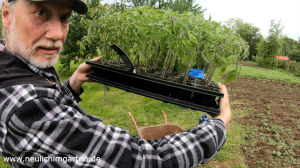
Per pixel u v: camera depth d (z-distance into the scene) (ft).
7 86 2.18
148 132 9.84
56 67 35.45
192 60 5.66
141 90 5.10
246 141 13.07
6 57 2.50
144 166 2.37
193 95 4.58
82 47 7.84
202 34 5.82
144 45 7.02
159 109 17.03
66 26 2.85
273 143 12.84
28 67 2.66
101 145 2.22
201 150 2.63
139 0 33.01
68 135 2.10
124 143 2.36
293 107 21.49
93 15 17.65
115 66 6.29
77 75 5.10
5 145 2.19
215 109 3.97
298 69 60.23
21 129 2.05
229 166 10.35
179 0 32.40
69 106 2.42
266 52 73.72
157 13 5.98
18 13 2.40
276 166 10.57
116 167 2.23
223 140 2.97
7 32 2.63
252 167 10.43
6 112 2.07
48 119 2.11
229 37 5.52
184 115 16.12
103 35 7.46
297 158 11.30
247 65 75.00
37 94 2.18
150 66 7.41
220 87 4.47
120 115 15.37
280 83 38.86
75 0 2.99
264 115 18.28
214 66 5.53
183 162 2.48
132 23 6.23
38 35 2.47
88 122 2.28
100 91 22.38
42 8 2.36
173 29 5.28
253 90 29.84
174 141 2.67
